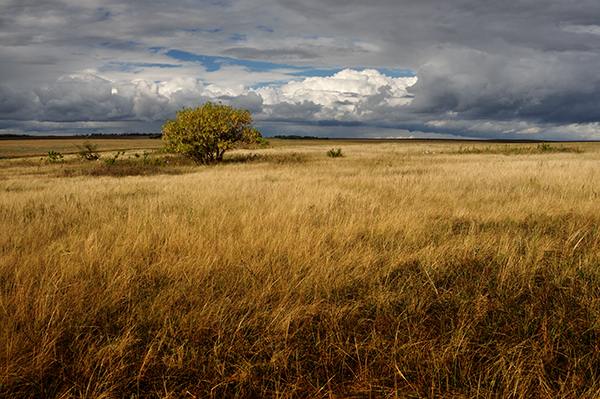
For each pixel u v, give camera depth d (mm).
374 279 3947
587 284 3721
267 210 7445
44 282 3707
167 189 11891
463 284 3910
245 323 3078
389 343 2873
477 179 12875
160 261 4332
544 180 11992
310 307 3283
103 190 12273
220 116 30047
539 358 2637
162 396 2402
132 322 3125
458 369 2598
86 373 2518
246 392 2484
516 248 4926
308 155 40000
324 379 2596
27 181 18641
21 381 2455
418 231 5863
